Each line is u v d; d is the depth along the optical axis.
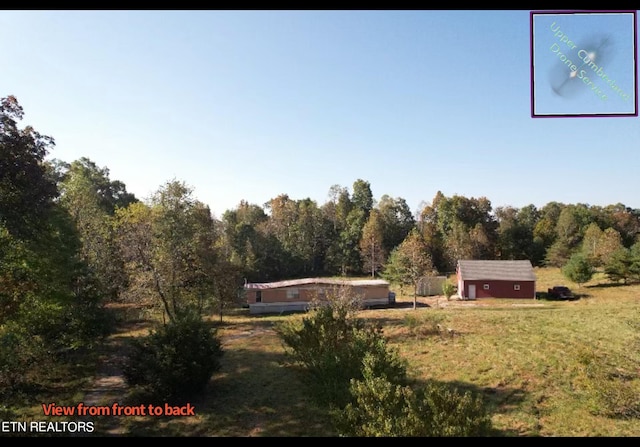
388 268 59.88
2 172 15.96
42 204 17.84
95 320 22.73
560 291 44.38
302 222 84.75
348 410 10.61
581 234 81.50
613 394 14.28
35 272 18.44
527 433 12.70
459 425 9.30
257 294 42.47
